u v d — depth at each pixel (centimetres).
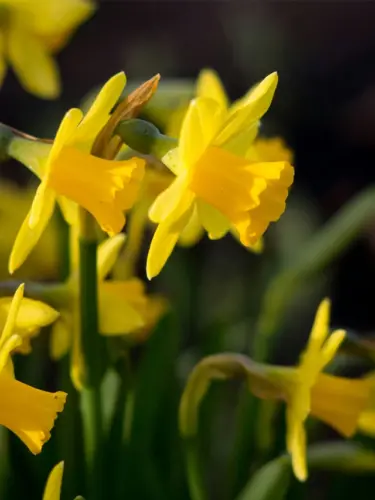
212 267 99
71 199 57
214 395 70
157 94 67
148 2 141
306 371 61
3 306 58
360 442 68
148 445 66
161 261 57
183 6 141
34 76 72
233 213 58
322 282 101
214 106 57
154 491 66
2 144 58
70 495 65
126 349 64
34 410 57
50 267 72
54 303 61
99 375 61
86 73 135
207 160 58
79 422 65
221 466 79
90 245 59
